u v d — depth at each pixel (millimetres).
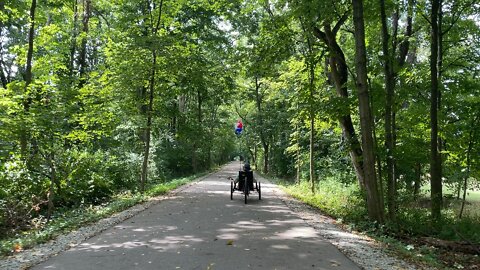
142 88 21156
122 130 24031
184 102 41312
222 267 6344
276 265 6500
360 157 12648
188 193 19281
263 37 16297
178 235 8914
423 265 6801
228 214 12320
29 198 12469
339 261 6809
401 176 17422
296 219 11531
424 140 15695
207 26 29500
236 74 26828
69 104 12336
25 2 17000
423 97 15805
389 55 11633
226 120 57500
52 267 6266
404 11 14352
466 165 14594
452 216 14328
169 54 17719
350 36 20078
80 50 23984
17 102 12336
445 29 16062
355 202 15438
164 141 33219
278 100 32125
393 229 10125
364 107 11086
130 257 6906
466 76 16328
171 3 18719
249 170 16594
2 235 9656
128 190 18859
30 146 12469
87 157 16312
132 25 18641
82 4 24078
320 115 14469
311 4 12211
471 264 7359
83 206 14141
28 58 15328
